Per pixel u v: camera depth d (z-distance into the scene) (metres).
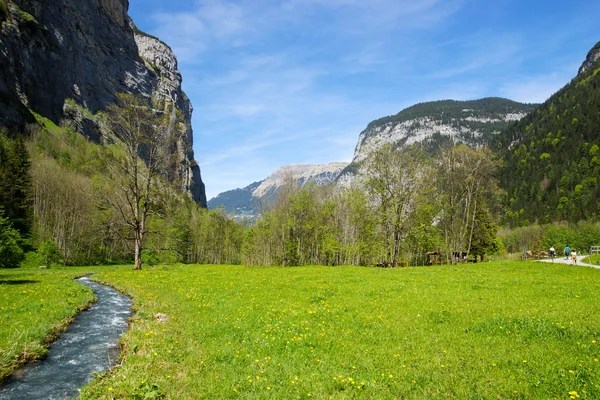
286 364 10.73
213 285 27.73
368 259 80.06
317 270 43.59
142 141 45.81
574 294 19.78
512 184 196.62
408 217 52.81
